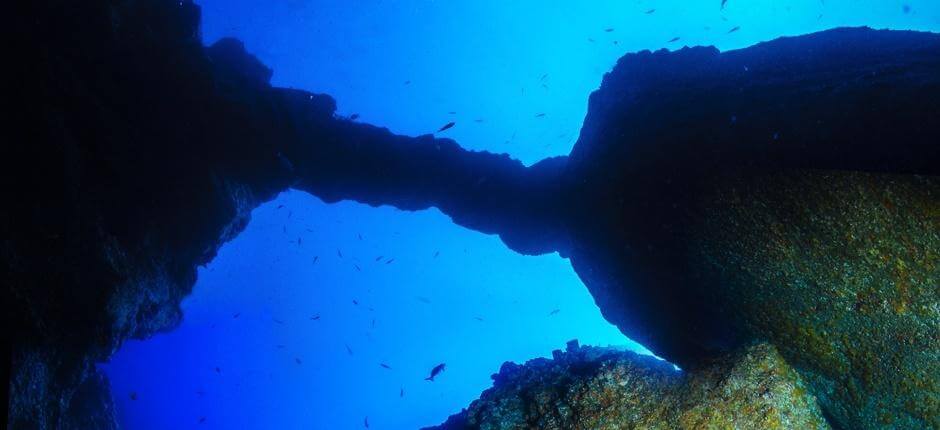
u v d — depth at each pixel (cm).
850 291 514
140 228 905
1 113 790
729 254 604
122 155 895
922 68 615
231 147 1040
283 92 1139
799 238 534
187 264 1020
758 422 500
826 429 517
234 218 1055
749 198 570
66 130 834
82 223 816
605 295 895
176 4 1066
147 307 961
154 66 975
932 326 472
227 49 1242
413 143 1170
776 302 574
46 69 835
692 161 654
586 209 862
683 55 1076
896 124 504
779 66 873
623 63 1109
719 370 538
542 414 614
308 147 1106
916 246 463
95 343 838
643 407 545
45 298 770
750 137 607
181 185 966
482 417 652
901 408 510
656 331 792
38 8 865
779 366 527
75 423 1224
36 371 756
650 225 706
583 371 663
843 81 641
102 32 930
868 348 519
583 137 1016
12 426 698
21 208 771
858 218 490
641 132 771
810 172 516
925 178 447
